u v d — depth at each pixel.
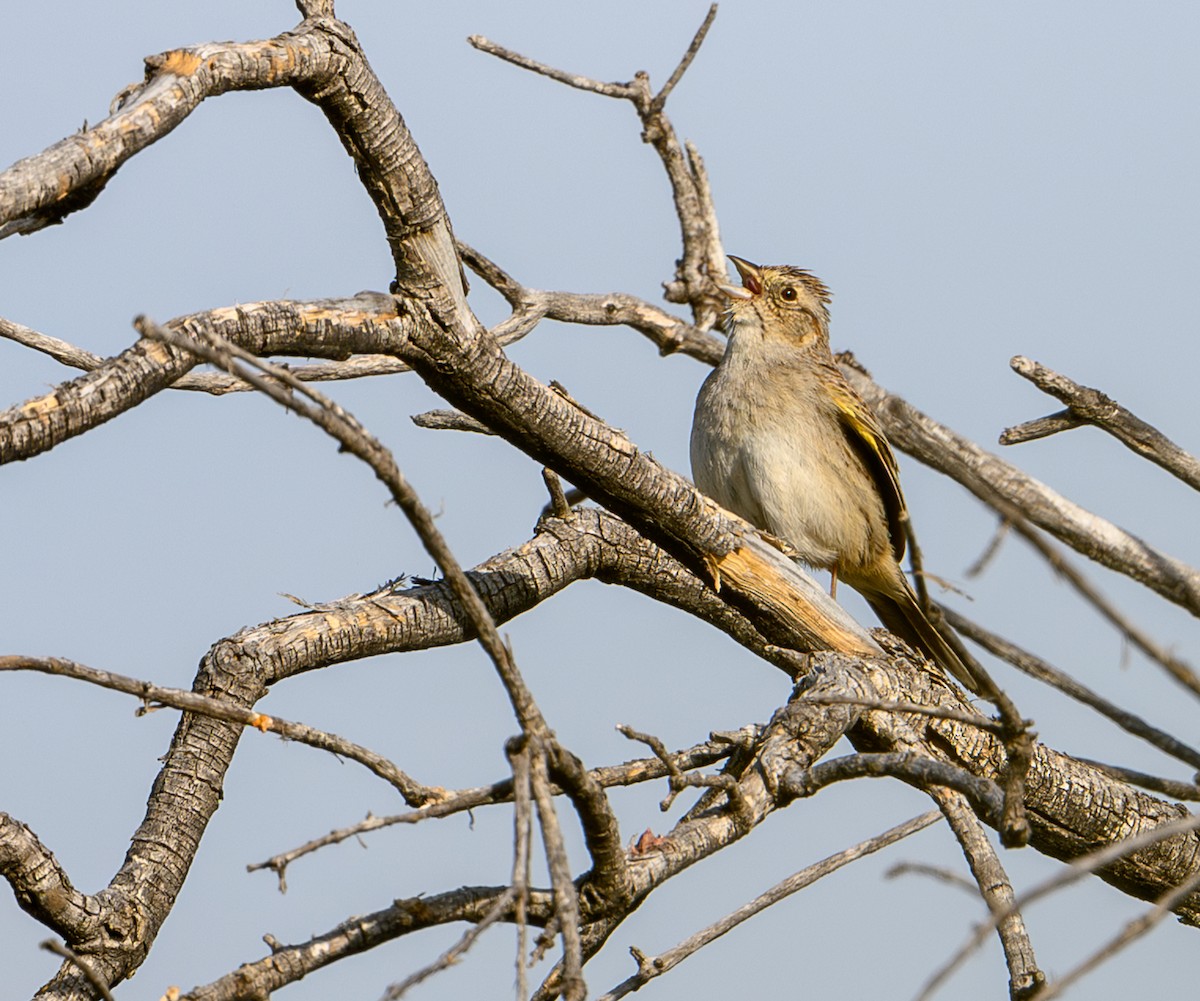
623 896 7.05
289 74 7.29
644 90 12.62
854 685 9.14
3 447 6.43
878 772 7.04
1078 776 9.61
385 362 10.21
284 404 5.50
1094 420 9.22
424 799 7.10
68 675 6.54
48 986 7.93
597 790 6.55
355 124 7.62
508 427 8.70
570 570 10.50
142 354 6.80
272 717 6.89
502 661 6.09
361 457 5.63
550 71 11.82
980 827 8.29
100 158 6.50
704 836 7.56
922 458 7.26
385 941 6.70
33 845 7.69
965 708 9.66
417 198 7.84
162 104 6.73
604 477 9.11
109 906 8.07
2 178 6.19
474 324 8.27
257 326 7.40
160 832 8.70
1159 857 9.72
